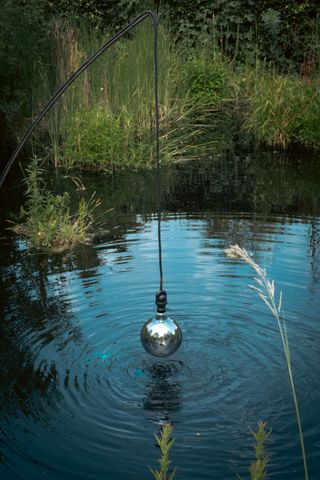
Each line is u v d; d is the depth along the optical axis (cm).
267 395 386
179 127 1191
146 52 1191
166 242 646
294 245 630
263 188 859
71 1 1398
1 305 512
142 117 1135
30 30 1066
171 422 359
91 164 987
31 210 702
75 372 411
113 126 1002
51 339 454
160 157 1010
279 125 1110
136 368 417
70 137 977
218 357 429
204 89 1334
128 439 344
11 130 1072
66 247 648
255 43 1478
